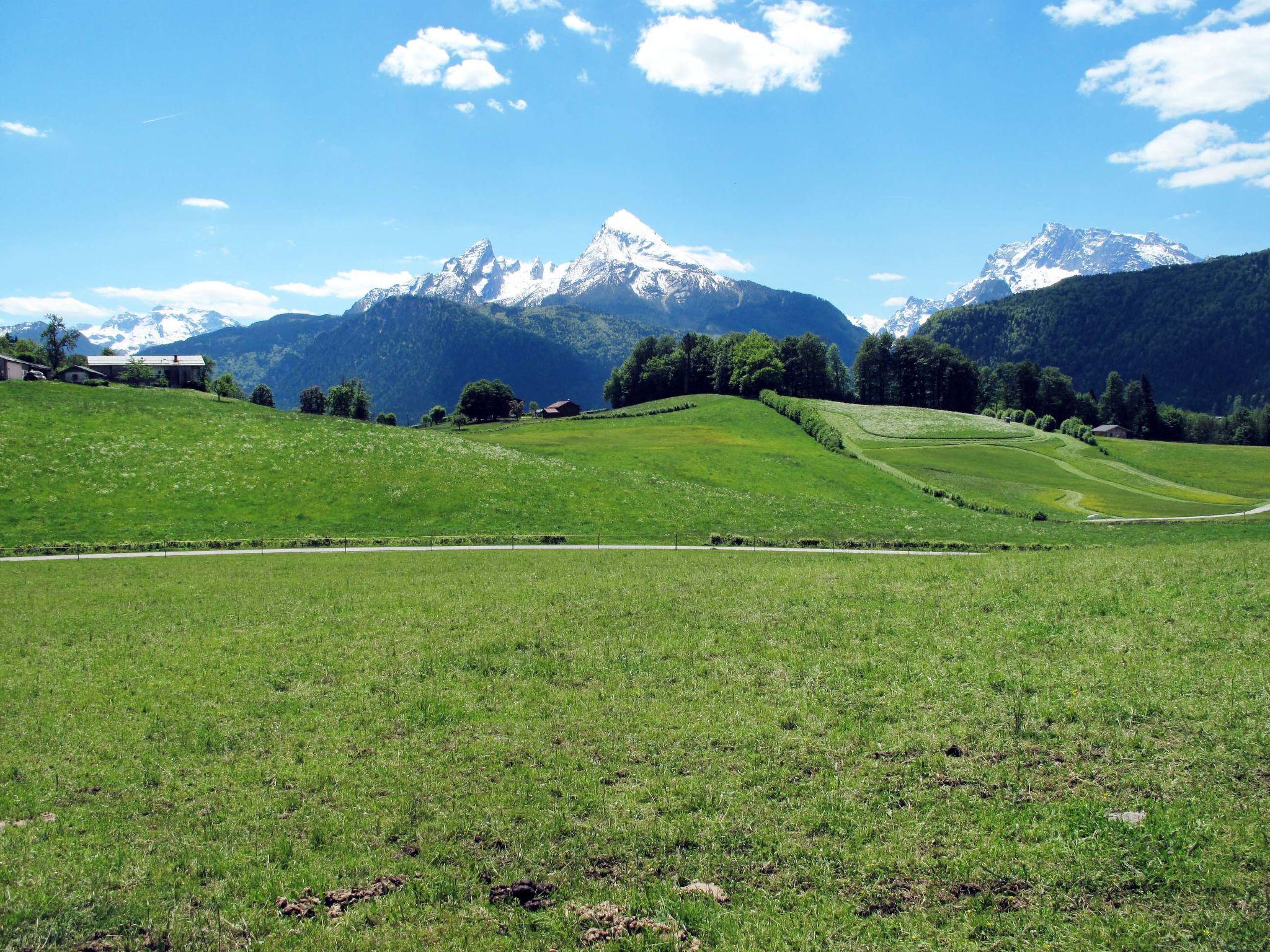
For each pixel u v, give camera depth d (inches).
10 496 2212.1
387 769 520.4
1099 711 551.5
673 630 858.1
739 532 2287.2
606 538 2199.8
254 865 411.5
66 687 722.8
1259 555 1112.2
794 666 705.6
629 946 336.5
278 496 2427.4
